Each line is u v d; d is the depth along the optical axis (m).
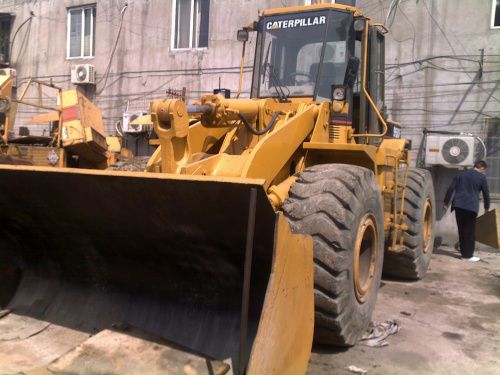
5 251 4.40
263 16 5.52
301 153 4.51
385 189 5.42
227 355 3.22
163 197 2.99
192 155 4.07
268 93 5.31
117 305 3.89
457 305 5.53
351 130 4.95
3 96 9.39
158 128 3.71
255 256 3.10
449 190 8.45
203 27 12.03
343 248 3.70
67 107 9.66
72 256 4.04
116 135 12.70
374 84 5.27
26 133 12.56
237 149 4.45
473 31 9.16
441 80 9.38
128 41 12.77
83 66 13.05
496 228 8.37
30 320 4.03
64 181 3.26
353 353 4.04
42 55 14.26
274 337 2.80
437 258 8.34
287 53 5.29
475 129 9.20
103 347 3.36
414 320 4.95
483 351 4.19
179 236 3.29
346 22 5.13
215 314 3.45
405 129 9.62
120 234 3.55
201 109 4.02
